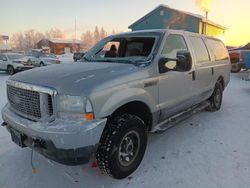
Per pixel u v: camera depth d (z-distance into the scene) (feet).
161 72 11.64
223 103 22.72
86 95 8.48
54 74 9.84
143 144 10.84
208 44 17.71
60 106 8.57
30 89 9.19
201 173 10.48
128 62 11.71
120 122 9.66
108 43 14.48
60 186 9.80
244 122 16.93
